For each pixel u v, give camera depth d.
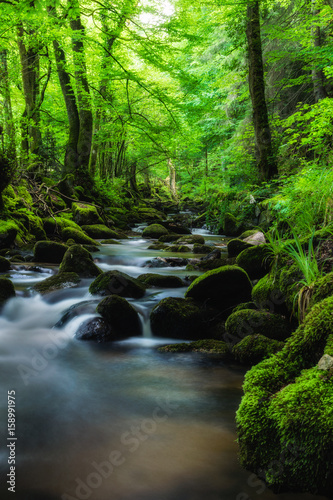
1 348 3.84
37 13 7.98
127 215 19.00
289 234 5.71
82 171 15.30
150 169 32.84
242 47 14.91
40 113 17.20
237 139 16.83
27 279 6.29
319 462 1.73
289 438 1.83
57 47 14.55
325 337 2.28
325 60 9.36
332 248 3.75
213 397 2.85
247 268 5.09
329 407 1.82
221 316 4.41
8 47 15.27
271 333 3.63
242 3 11.38
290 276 3.73
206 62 19.92
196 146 19.67
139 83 11.46
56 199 13.52
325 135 8.97
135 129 18.27
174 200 32.44
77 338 4.09
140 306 4.71
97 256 8.38
